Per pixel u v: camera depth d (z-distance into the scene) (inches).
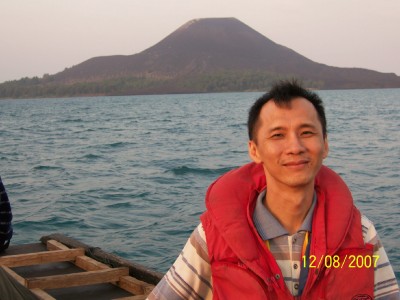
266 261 77.4
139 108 3511.3
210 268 81.3
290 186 76.8
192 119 1978.3
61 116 2554.1
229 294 77.9
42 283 182.7
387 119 1680.6
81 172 637.3
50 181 570.9
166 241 329.4
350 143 941.8
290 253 78.2
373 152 793.6
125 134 1296.8
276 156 76.9
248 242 76.9
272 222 78.5
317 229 78.0
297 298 77.5
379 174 569.9
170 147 950.4
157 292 83.6
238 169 85.1
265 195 81.5
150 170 641.0
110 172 631.2
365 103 3415.4
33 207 434.6
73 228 366.9
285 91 78.0
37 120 2155.5
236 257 77.0
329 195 80.7
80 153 864.3
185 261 82.2
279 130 76.9
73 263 221.5
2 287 146.6
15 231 362.6
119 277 193.0
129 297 173.9
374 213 384.5
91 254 220.8
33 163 737.0
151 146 975.0
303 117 76.9
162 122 1822.1
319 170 83.4
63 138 1205.1
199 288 82.2
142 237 338.6
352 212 80.0
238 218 78.4
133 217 392.2
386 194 454.0
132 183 544.1
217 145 976.9
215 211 79.6
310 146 76.7
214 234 79.0
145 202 444.5
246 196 81.4
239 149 897.5
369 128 1300.4
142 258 299.7
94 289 189.9
